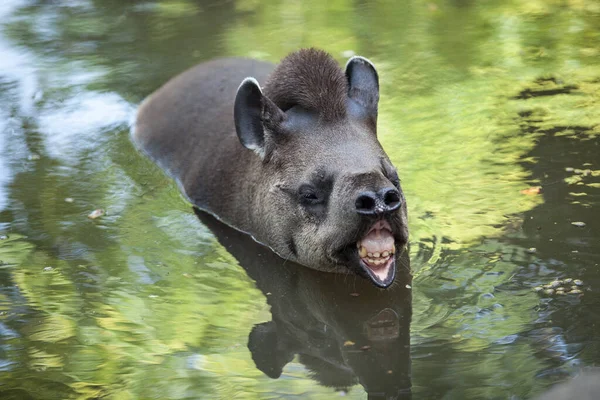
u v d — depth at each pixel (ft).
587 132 44.96
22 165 45.91
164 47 61.05
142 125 49.44
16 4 72.02
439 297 31.60
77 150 47.62
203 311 32.22
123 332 30.71
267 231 36.86
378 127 47.03
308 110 35.73
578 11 65.00
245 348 29.50
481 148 43.93
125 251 37.09
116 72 57.11
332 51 58.54
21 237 38.45
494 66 55.06
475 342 28.53
